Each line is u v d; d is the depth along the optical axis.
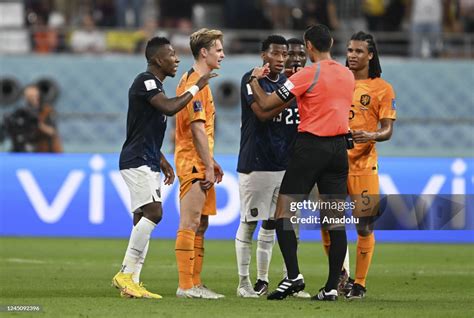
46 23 80.69
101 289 38.06
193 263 35.12
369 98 37.09
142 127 34.50
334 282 33.91
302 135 33.34
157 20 82.12
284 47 35.94
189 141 34.88
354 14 81.19
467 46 81.56
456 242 63.66
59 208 63.03
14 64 77.38
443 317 29.80
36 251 54.91
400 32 81.25
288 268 33.66
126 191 63.03
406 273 45.88
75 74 77.75
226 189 62.53
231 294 37.19
